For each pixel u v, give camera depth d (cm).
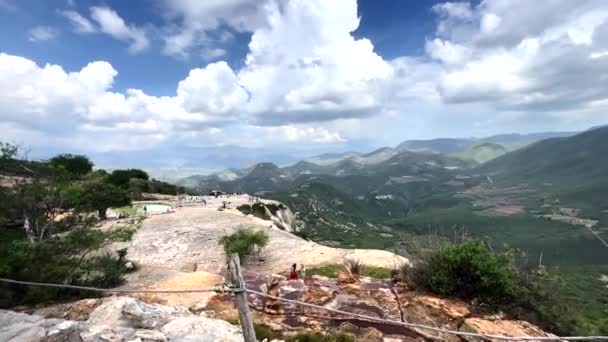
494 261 1020
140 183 6066
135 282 1362
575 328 954
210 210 3912
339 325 870
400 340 805
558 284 1047
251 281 1139
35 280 1078
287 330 850
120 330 698
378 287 1104
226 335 721
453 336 829
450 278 1038
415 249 1158
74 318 845
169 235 2461
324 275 1507
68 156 5416
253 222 3180
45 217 1496
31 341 631
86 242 1310
